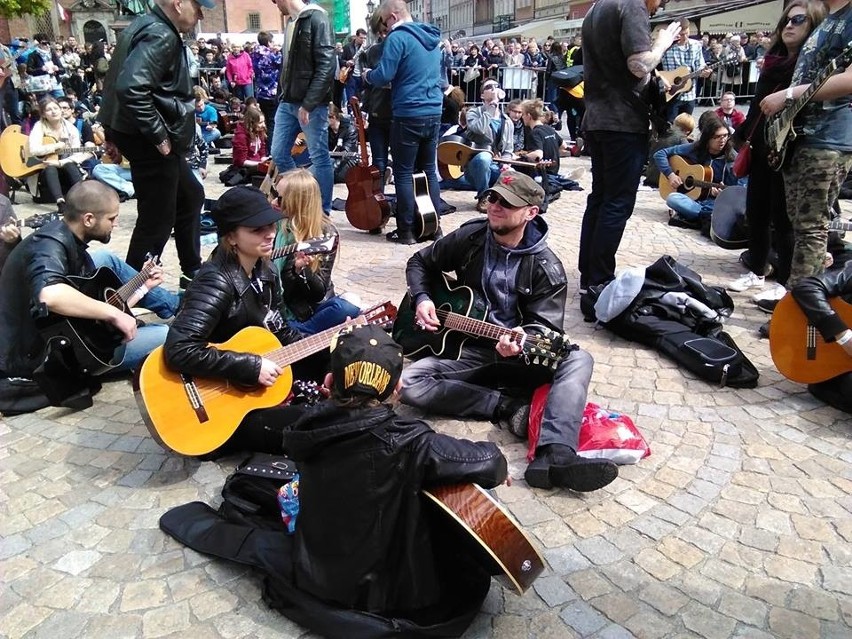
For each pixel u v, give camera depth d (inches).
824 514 110.1
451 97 390.6
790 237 187.9
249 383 120.8
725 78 596.1
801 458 125.0
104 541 105.3
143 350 152.1
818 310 136.7
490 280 136.4
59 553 102.9
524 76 617.9
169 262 238.7
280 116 256.1
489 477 81.1
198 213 196.1
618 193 181.0
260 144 383.2
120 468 123.5
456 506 79.8
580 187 362.0
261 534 96.9
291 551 90.4
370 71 241.6
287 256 152.3
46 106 321.7
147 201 177.5
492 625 89.5
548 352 121.8
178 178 179.5
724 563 100.2
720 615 91.1
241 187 123.3
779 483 117.9
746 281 210.8
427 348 144.9
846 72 143.9
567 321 188.1
